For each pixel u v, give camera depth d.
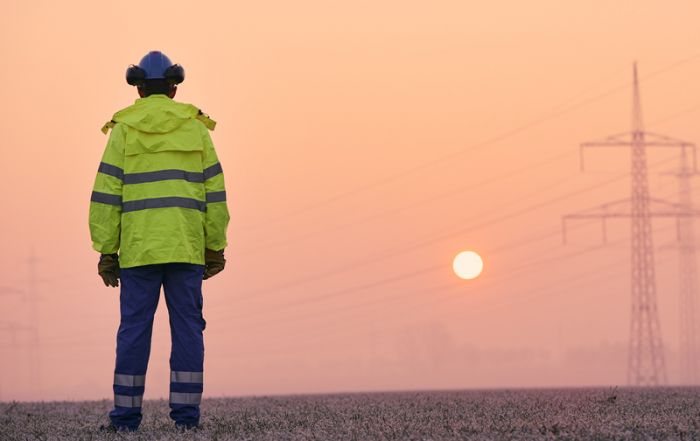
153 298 7.20
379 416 7.59
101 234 7.13
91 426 7.74
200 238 7.21
